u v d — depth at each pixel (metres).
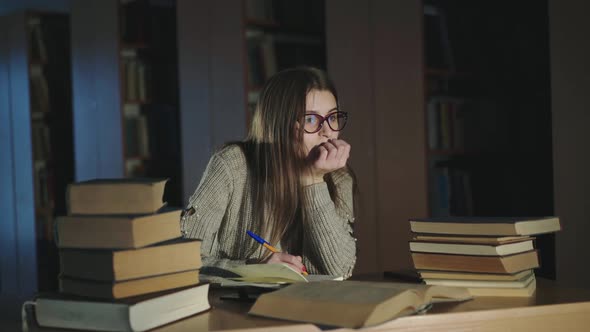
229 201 1.79
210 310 1.19
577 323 1.21
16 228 5.30
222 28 4.27
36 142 5.24
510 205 4.05
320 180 1.72
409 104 3.97
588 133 3.34
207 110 4.33
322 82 1.76
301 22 4.39
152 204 1.13
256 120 1.83
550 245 3.66
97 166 4.75
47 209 5.25
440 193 4.05
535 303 1.21
